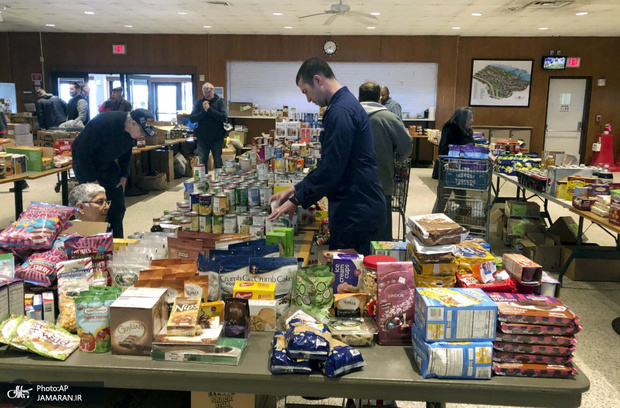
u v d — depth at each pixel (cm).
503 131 1237
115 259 185
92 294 156
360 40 1257
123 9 953
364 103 385
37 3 902
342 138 228
